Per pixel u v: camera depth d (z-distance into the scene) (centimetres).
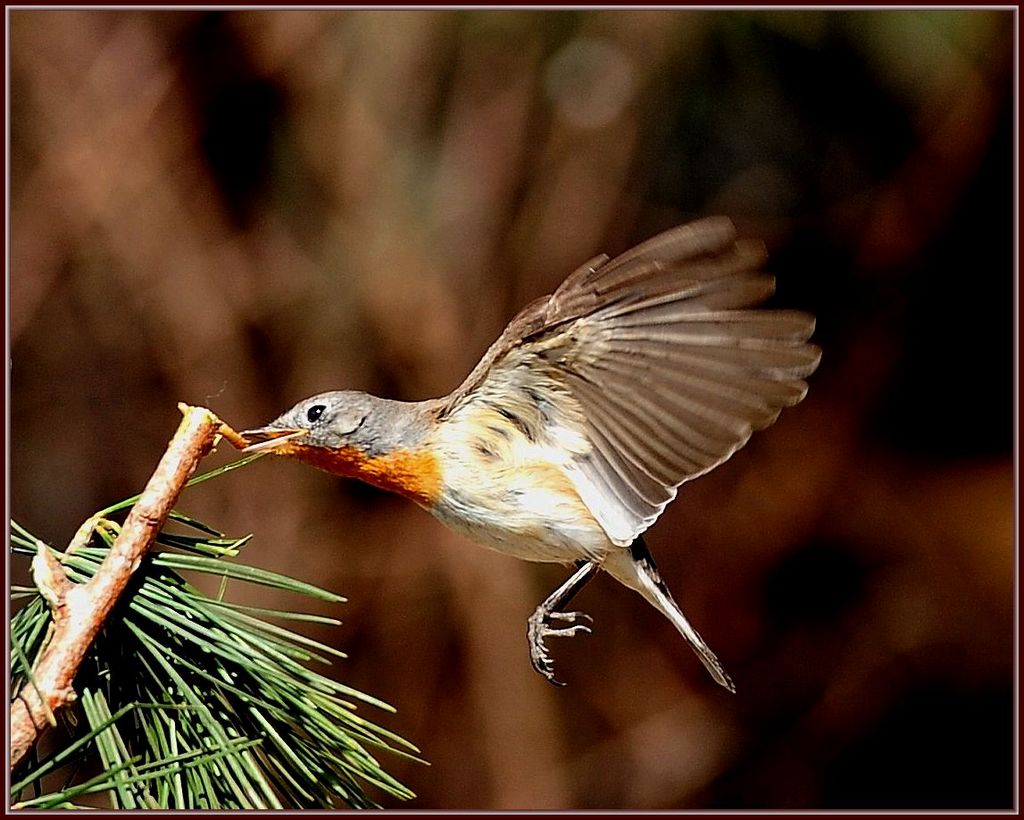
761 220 1290
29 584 1148
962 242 1364
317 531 1277
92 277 1252
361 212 1244
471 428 588
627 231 1256
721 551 1394
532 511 583
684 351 516
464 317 1253
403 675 1284
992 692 1394
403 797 435
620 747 1337
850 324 1402
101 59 1246
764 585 1405
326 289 1253
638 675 1355
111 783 393
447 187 1243
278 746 441
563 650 1337
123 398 1268
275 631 432
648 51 1189
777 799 1370
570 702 1329
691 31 1173
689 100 1212
